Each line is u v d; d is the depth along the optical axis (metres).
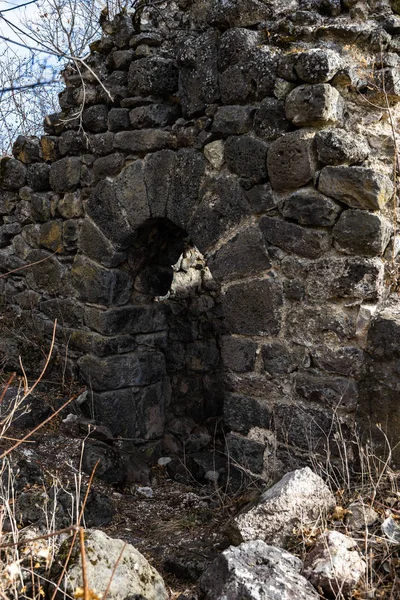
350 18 3.51
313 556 2.73
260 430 3.80
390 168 3.51
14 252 5.89
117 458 4.48
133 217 4.52
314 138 3.38
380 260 3.34
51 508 3.42
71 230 5.10
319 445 3.51
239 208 3.77
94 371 4.93
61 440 4.48
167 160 4.23
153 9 4.48
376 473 3.16
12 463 3.84
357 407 3.37
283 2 3.62
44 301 5.52
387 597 2.56
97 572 2.56
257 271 3.71
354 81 3.41
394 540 2.74
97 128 4.74
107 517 3.86
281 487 3.06
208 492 4.50
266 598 2.40
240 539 2.98
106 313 4.86
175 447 5.27
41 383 5.13
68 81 4.99
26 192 5.60
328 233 3.42
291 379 3.63
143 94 4.34
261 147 3.59
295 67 3.38
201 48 3.91
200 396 5.36
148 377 5.14
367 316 3.32
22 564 2.75
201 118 3.96
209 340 5.27
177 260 5.14
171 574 3.26
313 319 3.50
